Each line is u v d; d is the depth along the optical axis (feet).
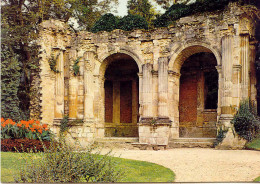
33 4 123.34
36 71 99.14
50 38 99.40
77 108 97.81
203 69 110.32
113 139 93.71
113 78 123.75
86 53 97.96
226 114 82.07
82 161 41.04
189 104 111.65
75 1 116.06
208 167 58.29
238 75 82.48
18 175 42.11
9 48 107.96
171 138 89.51
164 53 92.22
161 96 90.27
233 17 84.12
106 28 99.86
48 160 40.65
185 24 90.58
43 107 96.53
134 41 95.66
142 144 88.94
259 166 57.00
